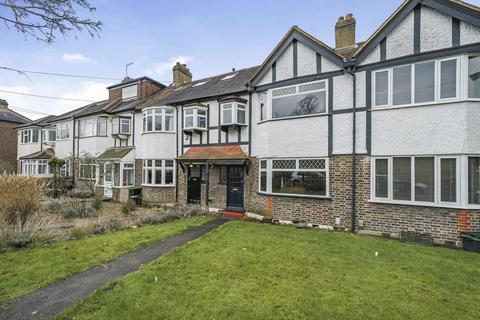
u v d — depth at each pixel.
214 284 4.52
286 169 10.88
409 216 8.41
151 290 4.30
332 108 9.91
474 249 6.99
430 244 7.71
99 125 19.12
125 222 9.47
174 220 10.45
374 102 9.10
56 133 23.25
